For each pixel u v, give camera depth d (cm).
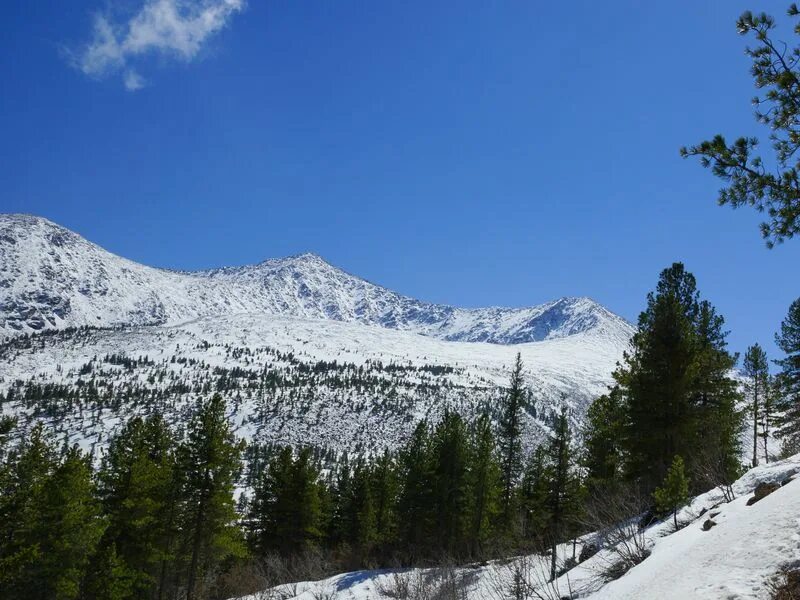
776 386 3250
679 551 729
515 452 4259
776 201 687
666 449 2077
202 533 3222
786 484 829
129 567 3006
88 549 2672
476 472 4009
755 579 501
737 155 687
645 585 645
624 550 1048
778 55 666
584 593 918
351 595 2444
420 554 3731
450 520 3972
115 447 3159
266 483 4566
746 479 1202
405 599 1612
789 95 656
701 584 543
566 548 1545
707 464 1415
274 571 3738
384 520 4859
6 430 2480
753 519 683
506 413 4319
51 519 2577
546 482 2738
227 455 3188
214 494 3152
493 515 4053
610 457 2397
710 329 2583
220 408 3234
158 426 3522
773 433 3019
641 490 2016
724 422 2231
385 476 5106
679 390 2109
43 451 2666
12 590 2519
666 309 2195
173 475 3259
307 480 4441
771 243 703
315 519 4428
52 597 2605
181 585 3541
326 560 4294
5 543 2459
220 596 3550
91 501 2892
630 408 2262
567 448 2720
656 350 2161
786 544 543
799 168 676
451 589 1425
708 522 836
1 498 2430
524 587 1119
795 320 3244
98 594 2722
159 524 3170
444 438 4250
